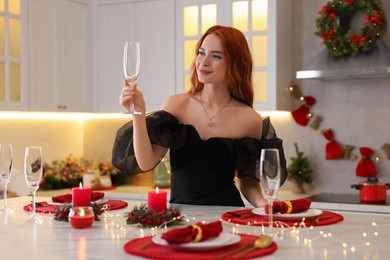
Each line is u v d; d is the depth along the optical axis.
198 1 4.21
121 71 4.50
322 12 3.95
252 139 2.28
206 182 2.25
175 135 2.22
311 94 4.25
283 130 4.33
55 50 4.27
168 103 2.39
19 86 4.00
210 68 2.23
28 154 1.89
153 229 1.64
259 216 1.82
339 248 1.39
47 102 4.21
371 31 3.76
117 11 4.52
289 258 1.29
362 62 3.78
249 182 2.31
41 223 1.78
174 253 1.31
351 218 1.85
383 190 3.62
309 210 1.85
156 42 4.38
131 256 1.32
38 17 4.13
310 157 4.24
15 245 1.46
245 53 2.31
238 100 2.42
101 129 4.96
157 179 4.48
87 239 1.53
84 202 1.84
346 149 4.12
